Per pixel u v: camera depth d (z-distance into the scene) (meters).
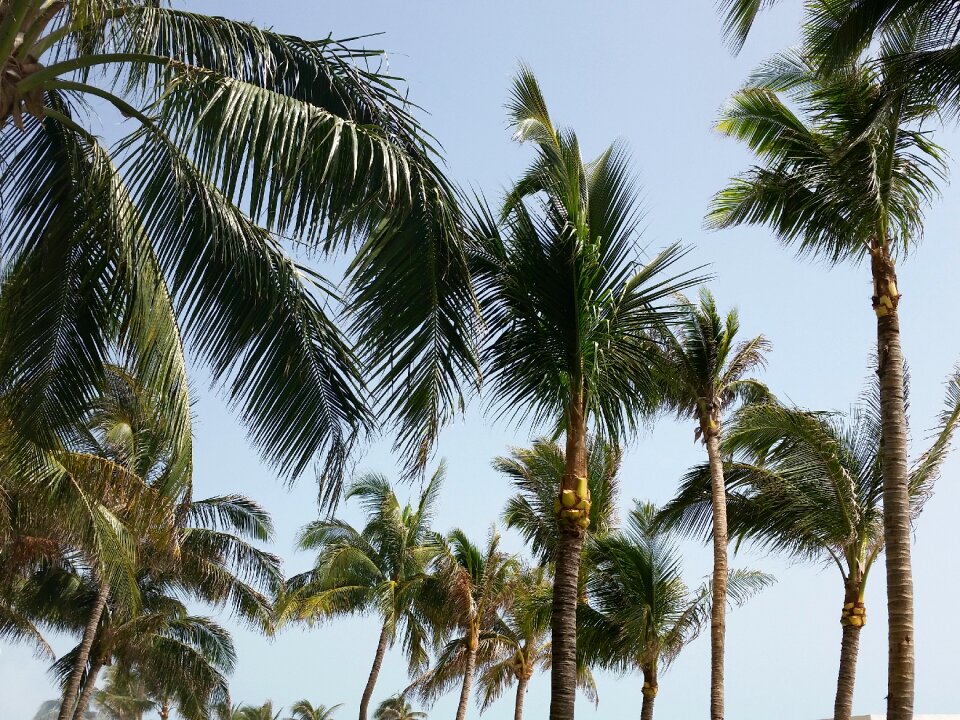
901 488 11.21
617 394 9.45
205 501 26.53
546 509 21.25
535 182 9.57
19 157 7.17
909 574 10.93
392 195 5.95
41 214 7.12
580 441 9.18
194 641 29.36
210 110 5.92
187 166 6.61
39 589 26.42
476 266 8.92
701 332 18.16
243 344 7.10
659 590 20.16
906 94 10.02
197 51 6.68
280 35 6.88
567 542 9.02
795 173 12.54
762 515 17.89
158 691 29.66
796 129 12.65
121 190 6.76
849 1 10.09
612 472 20.78
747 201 12.93
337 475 7.24
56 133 7.19
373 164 6.13
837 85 11.97
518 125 8.95
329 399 7.29
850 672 16.03
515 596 30.03
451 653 31.34
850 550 16.48
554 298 8.92
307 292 7.27
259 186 5.87
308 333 7.23
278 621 28.53
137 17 6.33
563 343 9.03
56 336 7.30
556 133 9.22
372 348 6.45
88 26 6.14
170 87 5.88
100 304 7.26
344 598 30.86
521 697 32.34
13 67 5.72
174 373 6.98
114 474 13.39
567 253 8.82
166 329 6.96
